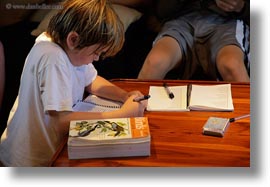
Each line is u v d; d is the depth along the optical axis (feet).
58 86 3.54
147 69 6.20
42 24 7.64
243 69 6.02
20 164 3.90
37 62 3.62
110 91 4.28
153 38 7.97
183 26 7.12
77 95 4.15
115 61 7.23
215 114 3.79
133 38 7.77
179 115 3.77
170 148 3.18
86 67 4.28
